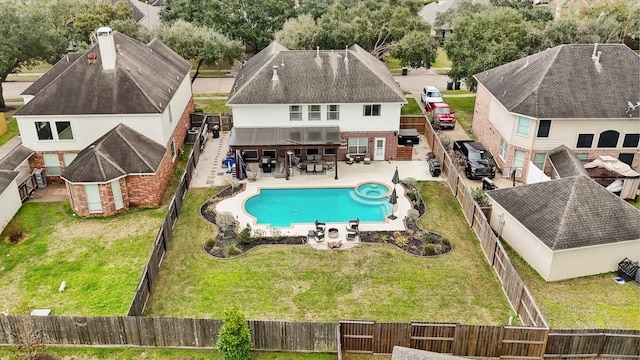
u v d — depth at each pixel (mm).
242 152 44125
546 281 29109
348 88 42375
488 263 30766
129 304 27109
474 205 33812
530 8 74750
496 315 26422
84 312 26469
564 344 22938
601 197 30078
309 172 42438
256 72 43688
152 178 36438
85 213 35688
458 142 45125
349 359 23422
